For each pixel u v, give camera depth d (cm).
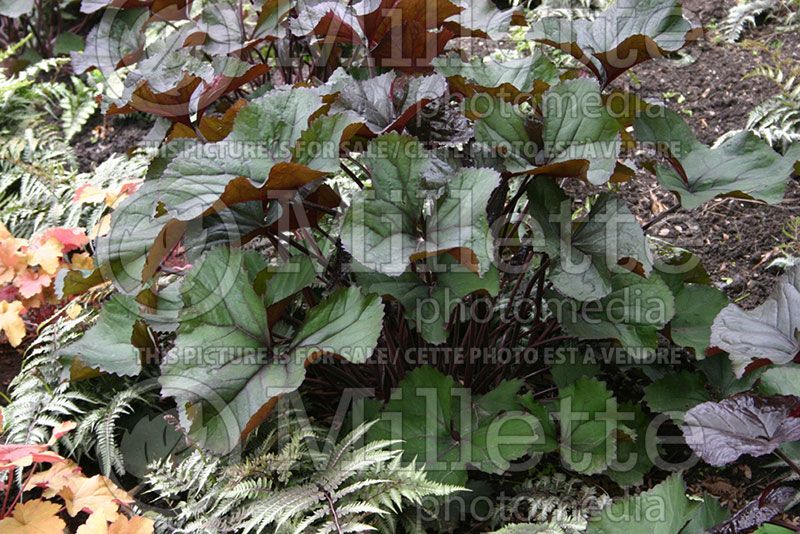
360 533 207
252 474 211
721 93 338
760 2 365
